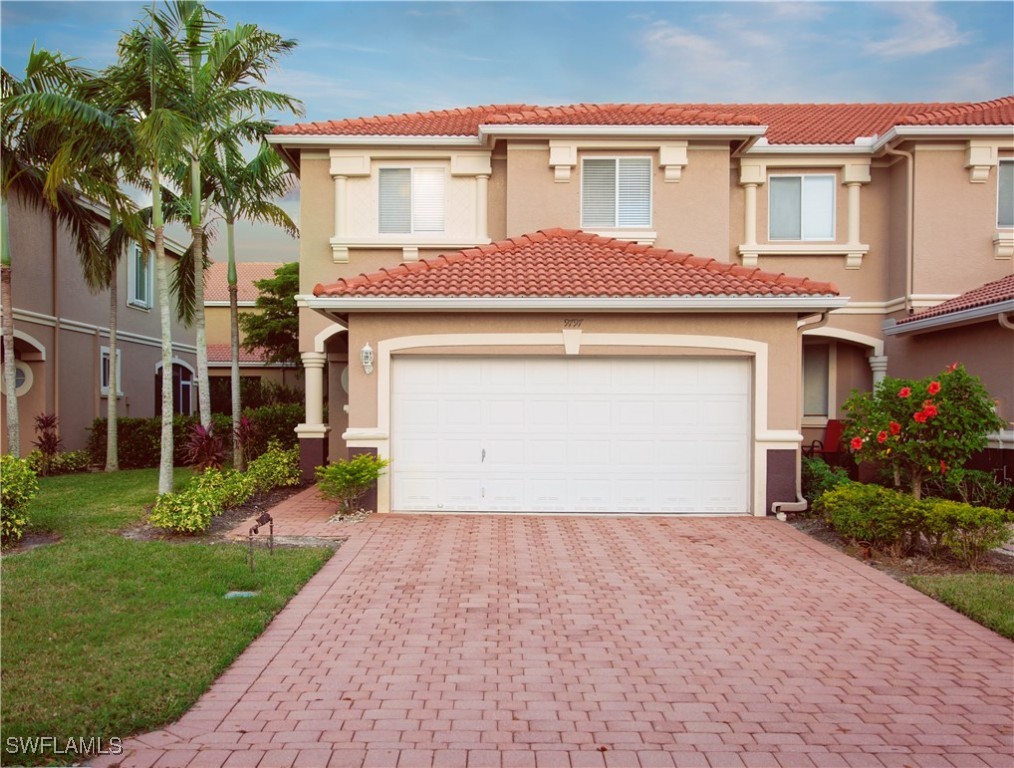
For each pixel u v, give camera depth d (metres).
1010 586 8.25
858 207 16.69
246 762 4.61
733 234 16.81
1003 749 4.86
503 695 5.59
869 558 9.62
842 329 16.84
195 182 16.23
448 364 12.60
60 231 20.88
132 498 14.16
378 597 7.92
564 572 8.91
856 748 4.86
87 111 12.41
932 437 10.57
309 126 16.03
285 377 34.16
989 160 15.62
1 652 6.16
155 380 26.70
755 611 7.55
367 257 16.12
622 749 4.82
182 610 7.23
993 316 12.99
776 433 12.30
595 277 12.80
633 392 12.59
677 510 12.55
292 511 12.77
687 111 16.38
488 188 16.23
